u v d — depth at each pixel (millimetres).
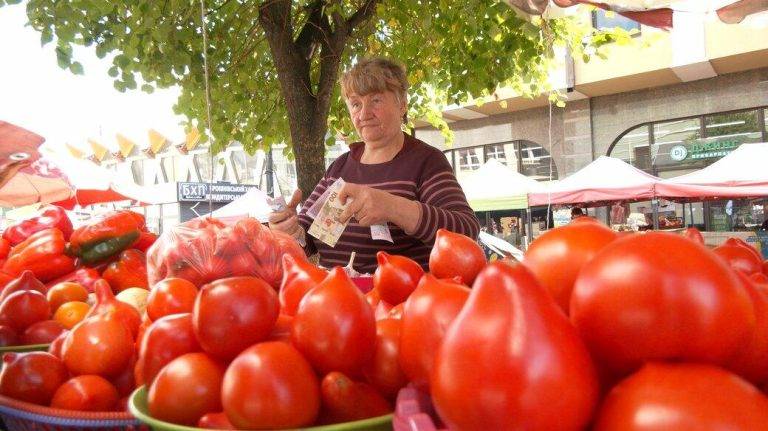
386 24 4859
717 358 483
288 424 638
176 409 708
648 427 420
